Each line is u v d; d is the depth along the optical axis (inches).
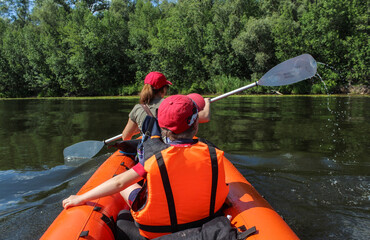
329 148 159.9
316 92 629.0
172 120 44.3
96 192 49.5
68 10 1186.0
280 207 92.4
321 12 685.9
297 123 239.1
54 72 792.9
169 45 761.6
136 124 70.5
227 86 692.7
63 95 824.9
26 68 841.5
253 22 697.0
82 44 810.8
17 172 126.2
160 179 43.8
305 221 84.0
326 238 75.3
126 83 873.5
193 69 760.3
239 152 153.3
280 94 616.1
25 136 199.3
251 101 442.3
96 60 847.7
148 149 46.4
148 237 48.5
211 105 385.4
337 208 91.4
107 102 487.2
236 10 806.5
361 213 88.2
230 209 56.9
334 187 107.2
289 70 87.1
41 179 117.8
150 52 799.1
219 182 46.5
